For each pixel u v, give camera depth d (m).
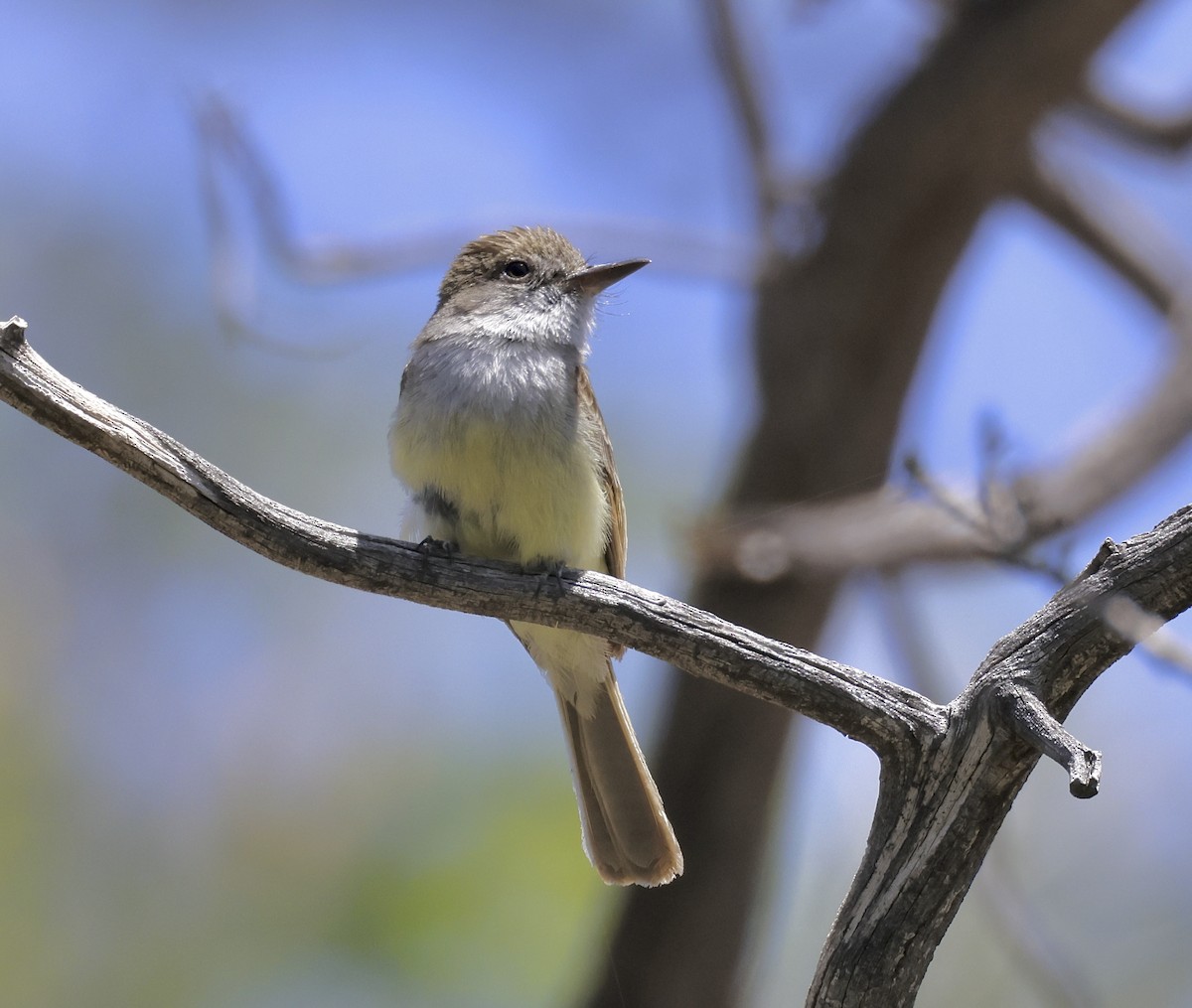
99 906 12.20
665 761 12.04
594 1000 11.48
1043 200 13.23
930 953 6.34
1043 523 8.85
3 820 12.25
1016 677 6.19
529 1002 11.41
